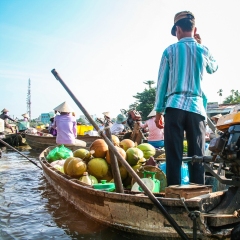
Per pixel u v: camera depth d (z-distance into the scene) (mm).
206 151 5812
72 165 4801
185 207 2721
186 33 3717
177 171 3482
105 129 3871
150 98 41719
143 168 4480
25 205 5062
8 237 3654
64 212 4617
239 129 2344
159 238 3086
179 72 3537
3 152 14844
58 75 3734
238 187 2689
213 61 3801
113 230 3613
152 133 7887
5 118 18016
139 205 3193
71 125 9469
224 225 2607
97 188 4180
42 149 14945
